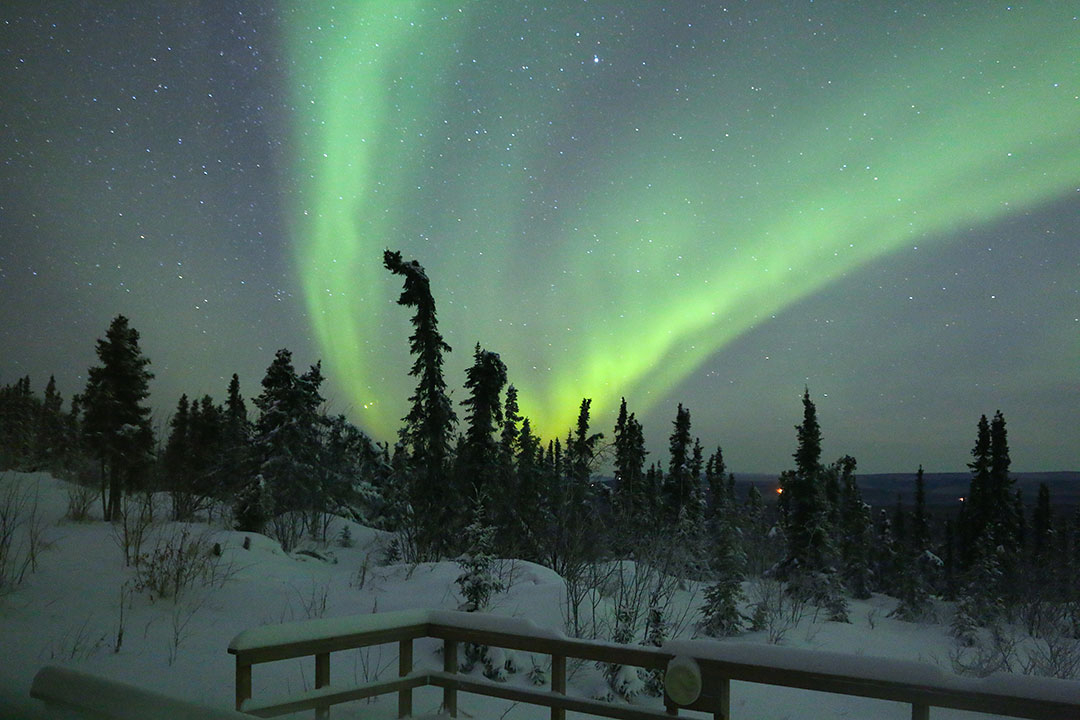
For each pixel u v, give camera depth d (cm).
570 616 1160
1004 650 1728
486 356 3155
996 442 4519
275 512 2883
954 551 4762
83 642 883
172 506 2547
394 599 1234
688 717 408
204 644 928
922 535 4497
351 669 854
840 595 2547
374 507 3525
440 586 1334
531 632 481
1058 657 1605
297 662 866
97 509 2066
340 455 3356
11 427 3309
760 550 3247
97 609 1042
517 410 3316
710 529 3048
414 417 2938
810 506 3266
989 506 4466
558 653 466
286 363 3098
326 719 463
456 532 2609
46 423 3288
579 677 984
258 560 1510
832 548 3183
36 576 1148
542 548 1934
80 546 1388
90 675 255
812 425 3403
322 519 3291
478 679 502
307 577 1410
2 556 1152
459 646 950
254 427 3162
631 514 1591
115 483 2025
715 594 1858
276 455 2955
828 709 1014
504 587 1284
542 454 2314
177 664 828
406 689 512
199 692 724
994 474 4503
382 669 859
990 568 2705
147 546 1444
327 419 3247
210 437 3712
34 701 265
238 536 1741
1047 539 4459
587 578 1327
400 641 523
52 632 914
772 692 1103
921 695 347
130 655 849
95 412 2503
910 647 1917
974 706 335
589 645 453
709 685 402
